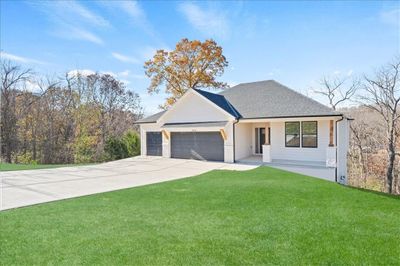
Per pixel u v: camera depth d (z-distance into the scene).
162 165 21.06
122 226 7.11
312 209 8.68
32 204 9.53
